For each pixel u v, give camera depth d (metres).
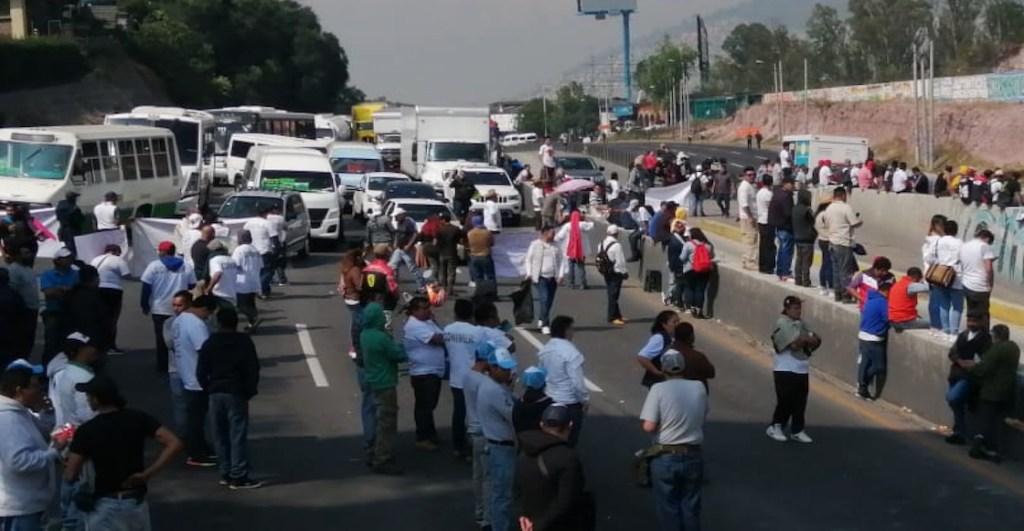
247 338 12.96
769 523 12.12
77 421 10.62
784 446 15.18
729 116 139.62
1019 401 14.59
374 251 19.05
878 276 17.92
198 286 17.80
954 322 20.16
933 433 15.85
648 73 169.62
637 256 29.88
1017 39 108.25
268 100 113.12
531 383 10.73
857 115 103.12
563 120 193.25
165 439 8.93
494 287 23.00
